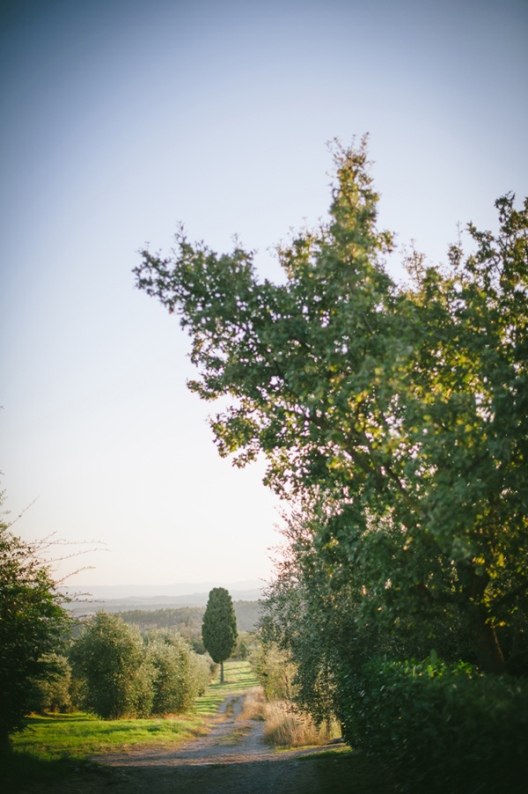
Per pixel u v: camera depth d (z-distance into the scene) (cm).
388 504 774
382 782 816
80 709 3406
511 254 915
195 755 1595
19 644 974
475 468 689
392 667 805
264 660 2598
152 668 3125
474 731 495
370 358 678
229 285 857
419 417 685
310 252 865
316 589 1290
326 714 1495
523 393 652
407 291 984
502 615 870
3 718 967
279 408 878
